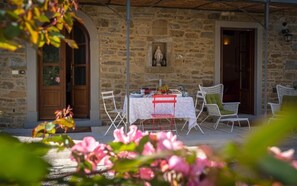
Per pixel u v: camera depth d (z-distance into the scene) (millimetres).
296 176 520
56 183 1029
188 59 8234
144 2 7410
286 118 486
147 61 7996
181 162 761
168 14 8086
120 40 7840
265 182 612
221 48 8516
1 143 556
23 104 7465
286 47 8836
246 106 9141
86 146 1108
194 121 6543
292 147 5398
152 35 8016
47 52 7785
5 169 545
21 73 7422
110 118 7156
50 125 1692
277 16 8734
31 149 841
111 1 7375
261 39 8672
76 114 8078
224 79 9281
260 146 522
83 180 1008
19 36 926
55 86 7848
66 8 1453
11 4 1013
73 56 8008
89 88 7898
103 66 7777
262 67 8734
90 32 7676
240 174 624
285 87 8484
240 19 8492
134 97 6664
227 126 7934
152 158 769
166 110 6418
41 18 1030
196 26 8250
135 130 1192
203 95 7531
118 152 1053
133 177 930
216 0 6379
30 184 670
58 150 1206
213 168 707
